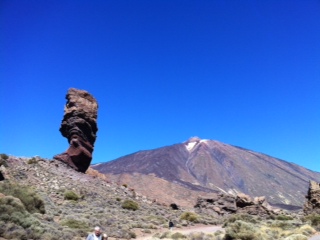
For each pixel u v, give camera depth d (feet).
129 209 178.60
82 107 221.87
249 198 238.48
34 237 74.13
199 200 252.21
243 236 87.71
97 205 166.71
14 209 81.51
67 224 101.09
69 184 187.83
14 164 190.70
